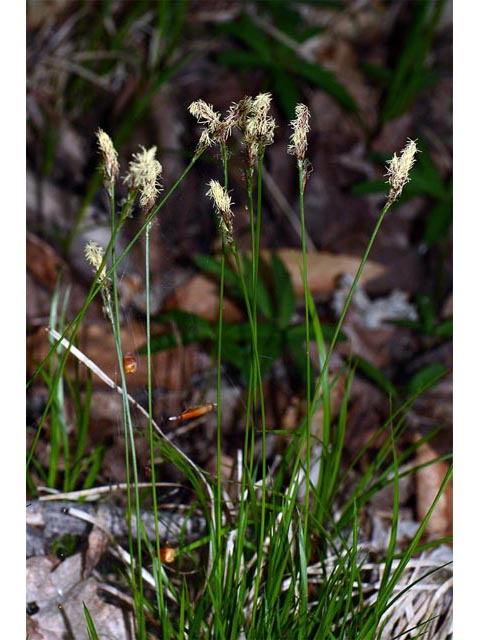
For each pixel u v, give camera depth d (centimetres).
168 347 90
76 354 69
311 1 149
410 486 87
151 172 62
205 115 63
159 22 135
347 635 69
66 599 74
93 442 87
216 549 69
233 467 84
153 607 73
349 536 80
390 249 123
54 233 114
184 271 109
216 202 63
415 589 74
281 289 98
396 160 62
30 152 124
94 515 78
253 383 66
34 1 136
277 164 130
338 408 94
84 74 131
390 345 106
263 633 67
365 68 144
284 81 126
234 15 150
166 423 88
